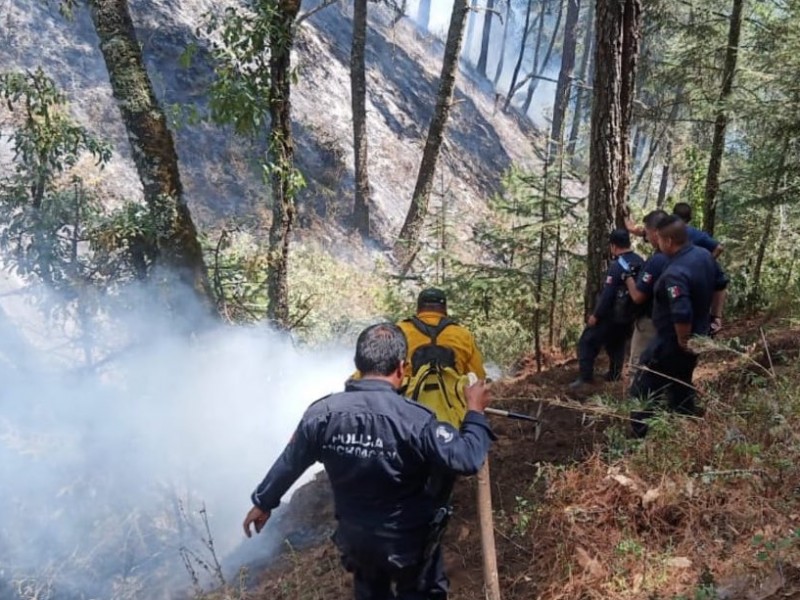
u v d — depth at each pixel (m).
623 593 3.41
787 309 8.40
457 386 3.65
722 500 3.83
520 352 9.04
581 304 9.63
